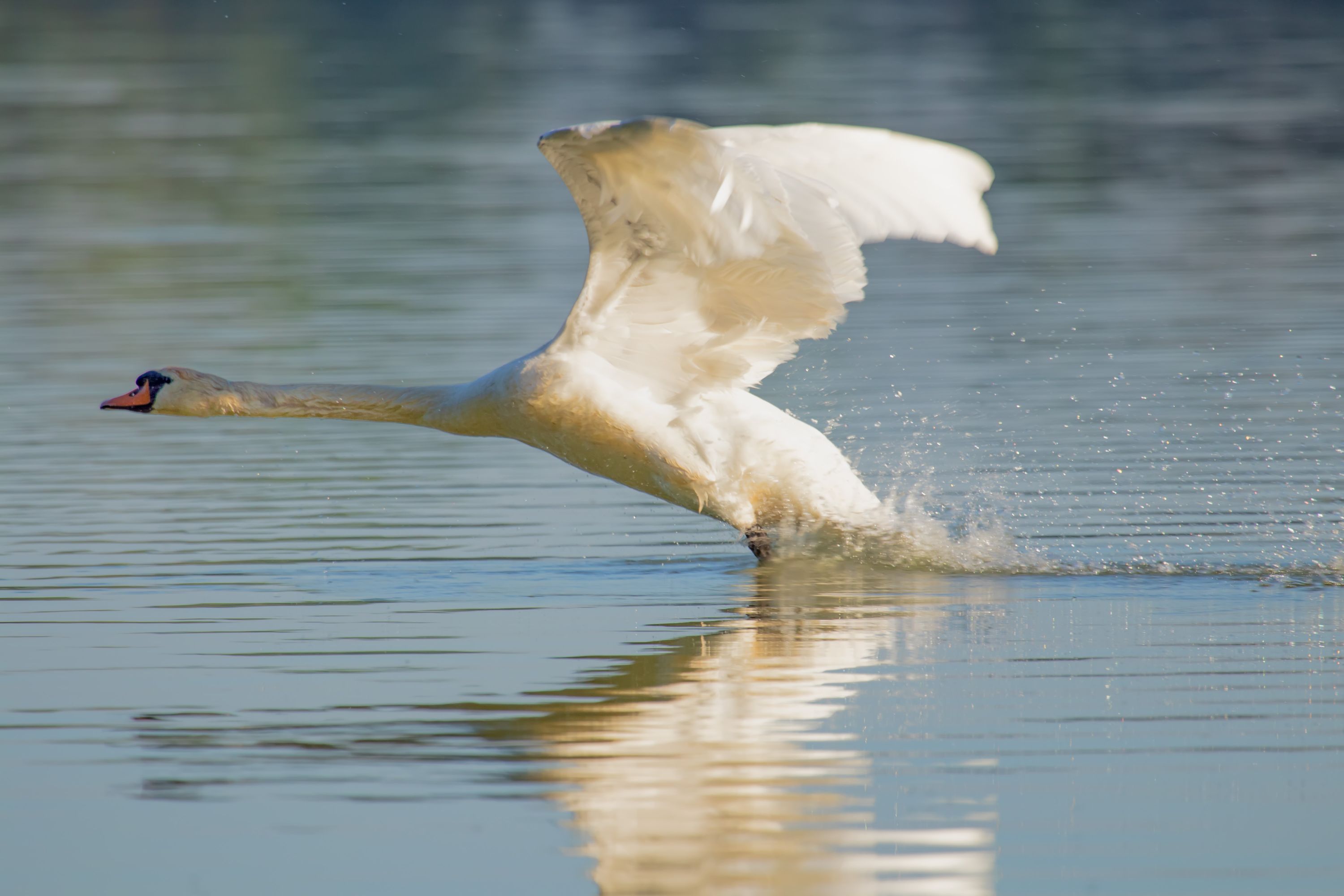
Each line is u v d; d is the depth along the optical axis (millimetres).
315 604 12977
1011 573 13820
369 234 32406
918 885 8125
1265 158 39906
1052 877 8180
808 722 10188
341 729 10164
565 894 8109
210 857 8547
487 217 33906
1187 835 8586
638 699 10617
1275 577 13461
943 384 20484
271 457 18266
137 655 11672
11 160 42375
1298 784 9180
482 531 15297
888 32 69562
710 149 10695
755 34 68625
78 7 80375
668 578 13836
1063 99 49969
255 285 27844
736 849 8516
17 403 20656
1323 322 23547
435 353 22391
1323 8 77125
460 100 51219
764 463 14117
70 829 8875
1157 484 16188
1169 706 10375
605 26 72812
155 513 15906
